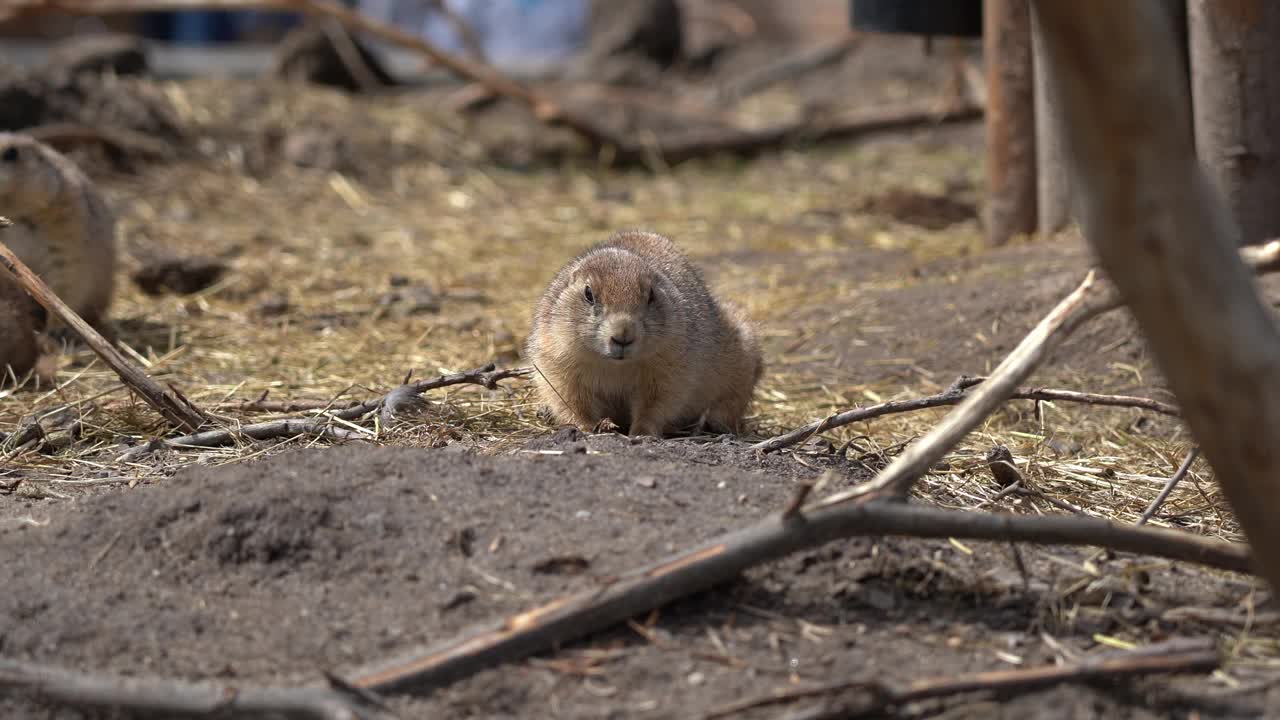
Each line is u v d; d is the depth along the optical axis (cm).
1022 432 1112
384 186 2473
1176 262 521
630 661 652
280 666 649
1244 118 1258
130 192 2223
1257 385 526
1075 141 528
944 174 2675
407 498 784
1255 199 1270
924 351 1329
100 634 676
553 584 701
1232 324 522
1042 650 670
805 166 2828
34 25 4134
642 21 3866
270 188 2369
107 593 716
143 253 1831
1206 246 520
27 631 675
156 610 700
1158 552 684
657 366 1002
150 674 642
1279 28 1252
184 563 742
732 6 4256
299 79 3033
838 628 685
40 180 1345
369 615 688
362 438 970
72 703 609
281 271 1788
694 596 705
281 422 1005
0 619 687
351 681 616
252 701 596
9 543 773
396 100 3020
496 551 733
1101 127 514
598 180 2698
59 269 1402
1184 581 758
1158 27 500
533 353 1059
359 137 2634
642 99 3183
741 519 760
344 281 1728
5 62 2416
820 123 2948
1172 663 627
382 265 1848
